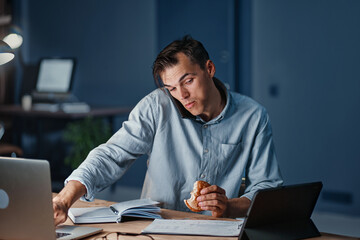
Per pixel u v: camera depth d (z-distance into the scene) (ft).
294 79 13.24
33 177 4.03
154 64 5.34
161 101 5.94
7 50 5.93
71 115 13.64
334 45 12.67
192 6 14.51
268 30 13.48
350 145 12.67
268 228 4.34
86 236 4.52
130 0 15.56
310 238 4.46
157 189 5.98
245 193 5.99
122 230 4.73
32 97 16.38
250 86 13.94
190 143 5.93
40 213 4.08
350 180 12.73
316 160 13.12
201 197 5.09
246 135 5.96
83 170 5.31
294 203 4.45
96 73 16.40
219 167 5.92
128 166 5.87
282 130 13.52
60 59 15.99
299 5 13.01
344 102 12.67
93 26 16.30
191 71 5.20
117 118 16.10
